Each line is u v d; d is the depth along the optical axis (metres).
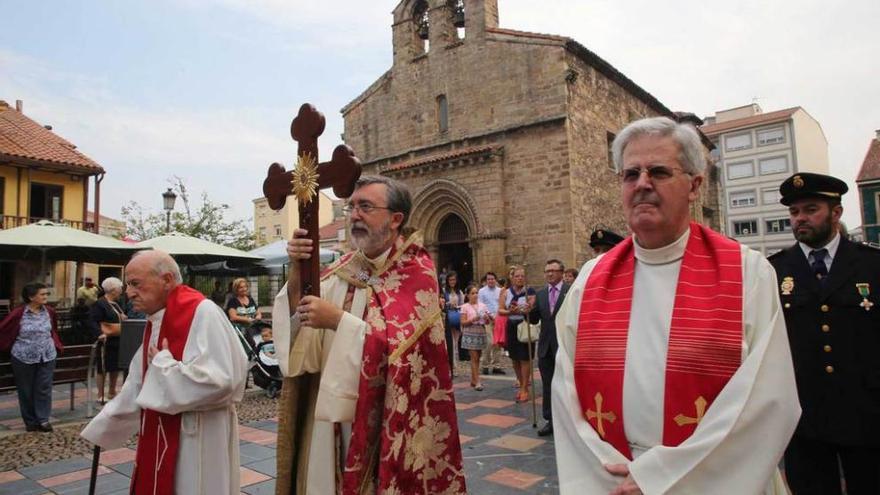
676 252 1.96
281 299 2.69
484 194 18.02
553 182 17.08
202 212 30.27
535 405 7.38
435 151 19.70
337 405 2.43
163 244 13.01
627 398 1.81
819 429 3.07
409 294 2.70
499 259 17.55
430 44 20.31
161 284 3.08
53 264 22.48
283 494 2.65
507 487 4.66
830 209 3.35
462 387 9.68
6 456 5.99
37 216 22.39
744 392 1.57
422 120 20.36
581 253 17.00
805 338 3.22
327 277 2.95
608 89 19.97
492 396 8.71
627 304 1.95
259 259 14.63
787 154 50.88
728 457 1.54
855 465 3.06
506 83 18.30
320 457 2.63
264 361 8.98
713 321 1.73
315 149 2.58
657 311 1.87
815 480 3.17
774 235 51.31
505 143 18.11
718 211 30.27
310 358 2.76
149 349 3.05
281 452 2.66
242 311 9.43
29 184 21.92
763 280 1.78
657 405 1.73
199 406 2.82
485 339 9.48
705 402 1.67
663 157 1.90
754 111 57.22
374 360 2.47
